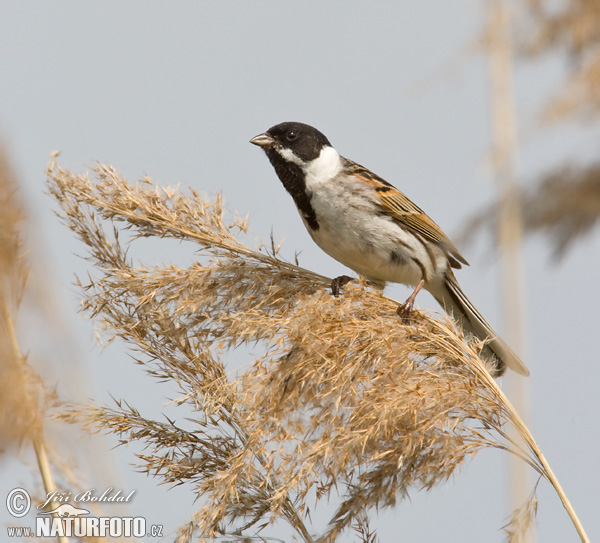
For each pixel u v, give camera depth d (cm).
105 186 778
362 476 675
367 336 679
